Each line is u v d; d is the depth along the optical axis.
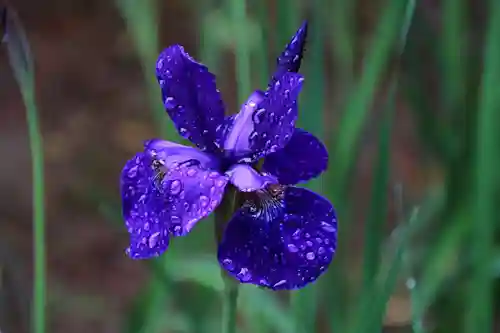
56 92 1.44
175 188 0.58
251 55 0.75
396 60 0.70
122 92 1.45
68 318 0.99
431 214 0.83
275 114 0.58
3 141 1.33
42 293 0.64
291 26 0.70
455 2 0.80
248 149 0.59
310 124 0.70
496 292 0.85
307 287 0.69
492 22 0.72
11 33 0.62
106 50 1.55
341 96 0.76
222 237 0.58
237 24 0.71
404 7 0.70
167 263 0.72
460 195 0.80
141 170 0.59
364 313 0.69
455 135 0.81
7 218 1.16
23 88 0.62
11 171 1.26
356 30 0.79
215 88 0.61
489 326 0.74
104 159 1.26
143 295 0.76
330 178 0.71
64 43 1.57
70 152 1.28
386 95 0.73
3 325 0.74
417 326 0.71
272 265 0.57
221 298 0.77
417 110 0.83
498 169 0.75
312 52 0.70
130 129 1.35
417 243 0.83
